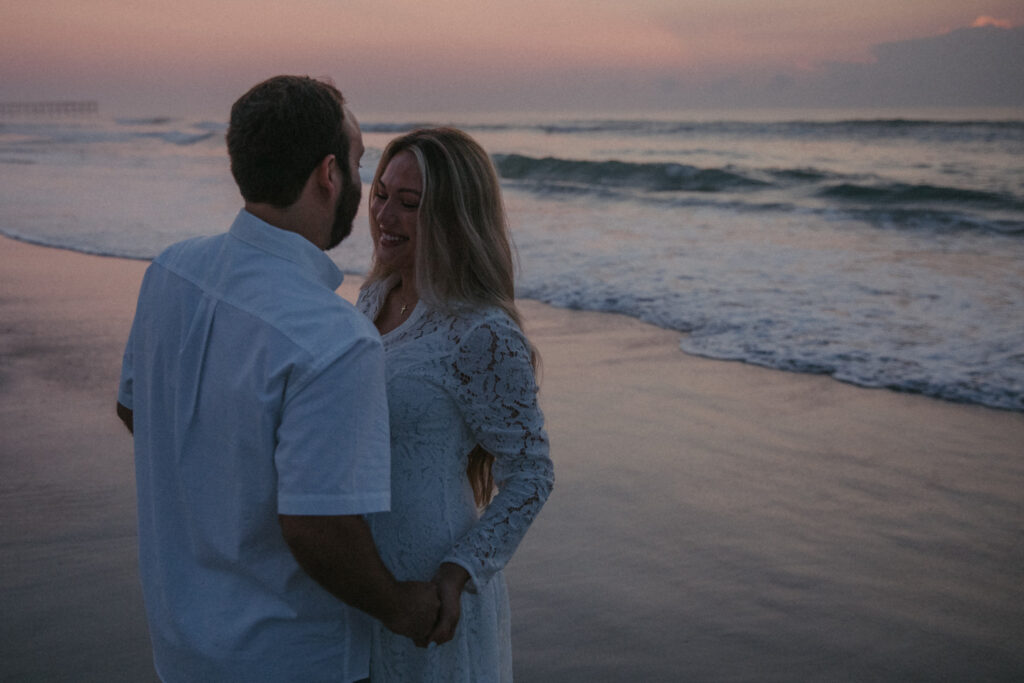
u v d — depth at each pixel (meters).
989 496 3.94
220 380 1.31
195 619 1.38
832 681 2.57
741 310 7.43
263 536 1.33
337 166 1.39
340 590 1.29
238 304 1.31
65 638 2.72
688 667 2.64
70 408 4.93
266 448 1.27
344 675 1.43
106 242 11.17
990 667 2.65
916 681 2.58
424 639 1.46
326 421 1.23
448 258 1.62
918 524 3.65
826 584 3.15
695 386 5.54
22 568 3.16
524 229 12.15
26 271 9.22
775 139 31.77
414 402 1.60
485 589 1.71
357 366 1.25
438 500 1.63
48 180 19.14
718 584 3.14
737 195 16.70
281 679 1.37
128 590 3.01
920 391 5.44
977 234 11.27
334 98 1.39
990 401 5.24
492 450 1.66
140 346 1.46
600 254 10.09
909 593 3.09
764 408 5.13
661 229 12.09
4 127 54.28
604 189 16.83
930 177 18.47
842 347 6.36
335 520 1.23
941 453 4.46
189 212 13.96
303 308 1.28
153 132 44.72
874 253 9.98
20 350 6.15
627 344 6.53
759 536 3.52
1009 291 7.89
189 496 1.37
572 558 3.34
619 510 3.76
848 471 4.21
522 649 2.74
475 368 1.59
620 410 5.08
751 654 2.71
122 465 4.13
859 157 24.48
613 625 2.87
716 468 4.23
